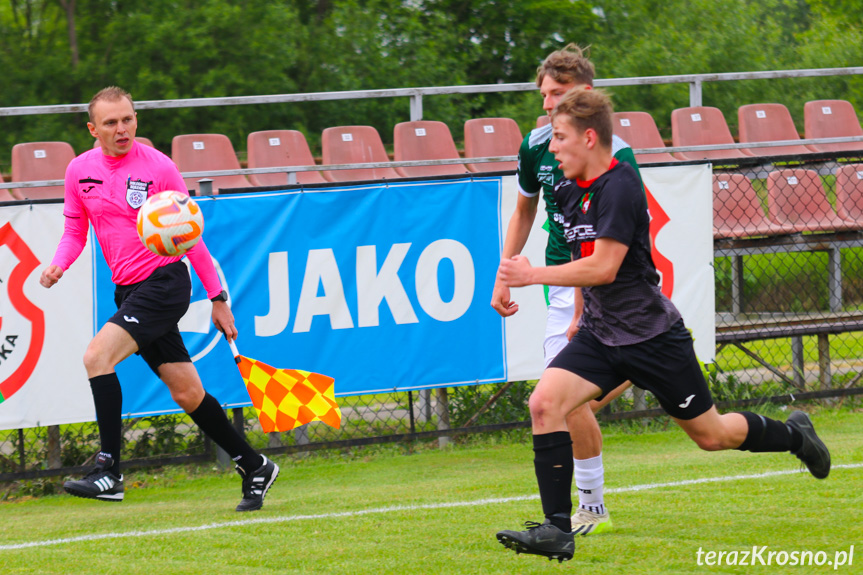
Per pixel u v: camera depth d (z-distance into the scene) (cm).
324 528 1315
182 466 1973
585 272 969
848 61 5503
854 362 2648
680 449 1931
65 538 1343
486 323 2012
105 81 5084
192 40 4853
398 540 1225
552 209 1249
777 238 2417
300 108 5078
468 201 2000
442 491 1575
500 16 6012
